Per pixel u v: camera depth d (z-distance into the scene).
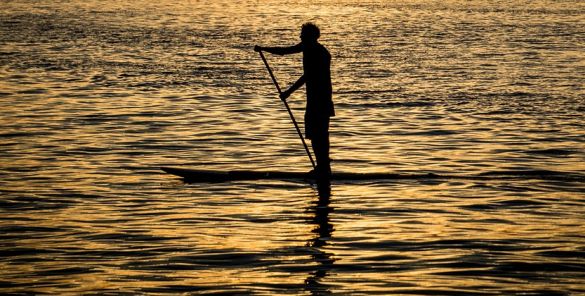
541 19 118.31
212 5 142.88
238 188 32.22
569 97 54.12
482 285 21.58
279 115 48.62
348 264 23.27
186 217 28.19
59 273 22.55
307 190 31.94
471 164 36.75
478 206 29.66
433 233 26.28
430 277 22.17
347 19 116.94
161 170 35.41
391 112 49.34
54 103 52.12
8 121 46.25
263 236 25.98
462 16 123.25
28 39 87.44
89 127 44.75
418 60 72.19
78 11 126.06
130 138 42.06
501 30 101.38
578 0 160.25
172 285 21.56
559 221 27.75
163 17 117.94
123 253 24.27
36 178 33.81
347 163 37.03
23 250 24.56
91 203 30.03
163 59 72.75
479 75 63.53
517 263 23.34
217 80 61.78
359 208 29.34
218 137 42.41
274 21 112.69
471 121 46.62
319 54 33.62
